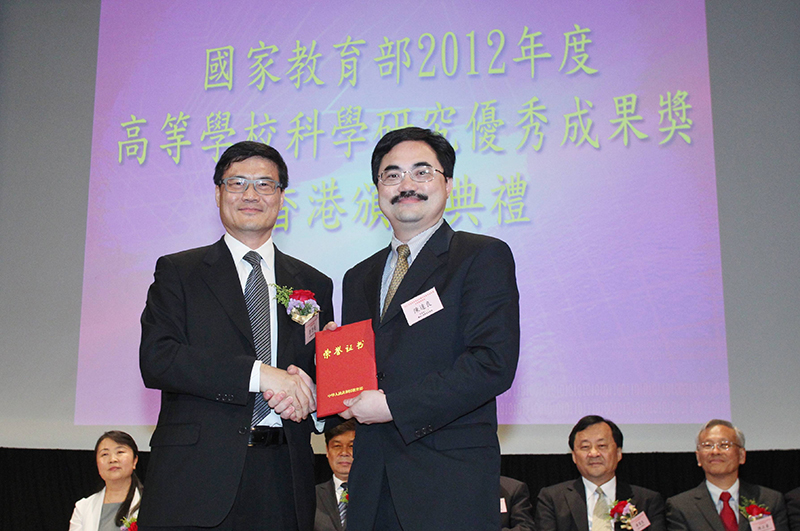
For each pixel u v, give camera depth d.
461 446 1.77
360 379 1.86
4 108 4.97
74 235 4.74
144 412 4.36
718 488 3.74
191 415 1.98
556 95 4.29
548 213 4.19
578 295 4.10
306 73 4.55
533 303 4.13
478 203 4.25
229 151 2.28
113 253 4.57
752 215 4.16
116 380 4.43
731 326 4.07
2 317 4.72
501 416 4.08
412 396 1.74
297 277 2.30
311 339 2.16
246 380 1.94
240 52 4.65
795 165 4.18
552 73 4.31
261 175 2.24
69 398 4.54
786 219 4.13
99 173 4.69
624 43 4.28
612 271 4.09
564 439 4.01
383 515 1.81
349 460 3.73
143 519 1.90
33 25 5.04
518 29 4.39
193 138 4.60
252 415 2.00
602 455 3.75
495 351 1.78
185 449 1.93
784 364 4.01
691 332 4.00
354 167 4.39
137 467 4.27
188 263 2.19
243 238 2.25
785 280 4.08
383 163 2.10
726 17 4.36
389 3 4.55
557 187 4.21
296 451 2.05
